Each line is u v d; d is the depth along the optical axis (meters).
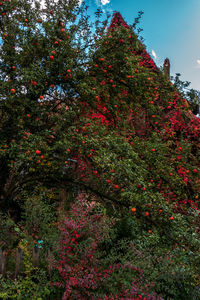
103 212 4.54
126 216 4.63
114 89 5.58
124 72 5.12
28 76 3.83
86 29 5.05
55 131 4.86
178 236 3.89
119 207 4.82
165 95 5.82
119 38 4.93
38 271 3.53
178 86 5.62
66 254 3.60
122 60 5.08
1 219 4.66
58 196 6.95
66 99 5.10
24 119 4.14
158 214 3.91
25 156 3.86
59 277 3.52
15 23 4.44
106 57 5.06
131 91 5.69
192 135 7.01
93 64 4.86
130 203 4.05
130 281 3.56
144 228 4.52
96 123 5.09
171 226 3.89
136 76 5.27
